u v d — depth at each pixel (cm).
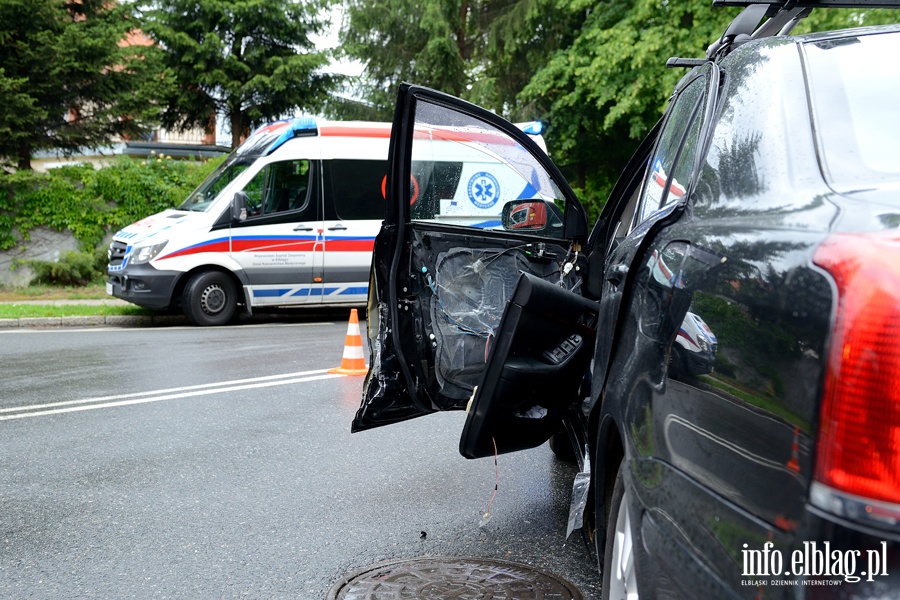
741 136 239
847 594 147
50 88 1870
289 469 553
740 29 350
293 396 775
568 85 2239
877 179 199
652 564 213
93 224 1864
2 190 1811
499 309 476
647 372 233
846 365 151
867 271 153
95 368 921
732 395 184
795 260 171
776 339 170
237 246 1316
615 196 465
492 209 472
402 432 650
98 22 1942
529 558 408
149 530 447
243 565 401
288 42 2894
